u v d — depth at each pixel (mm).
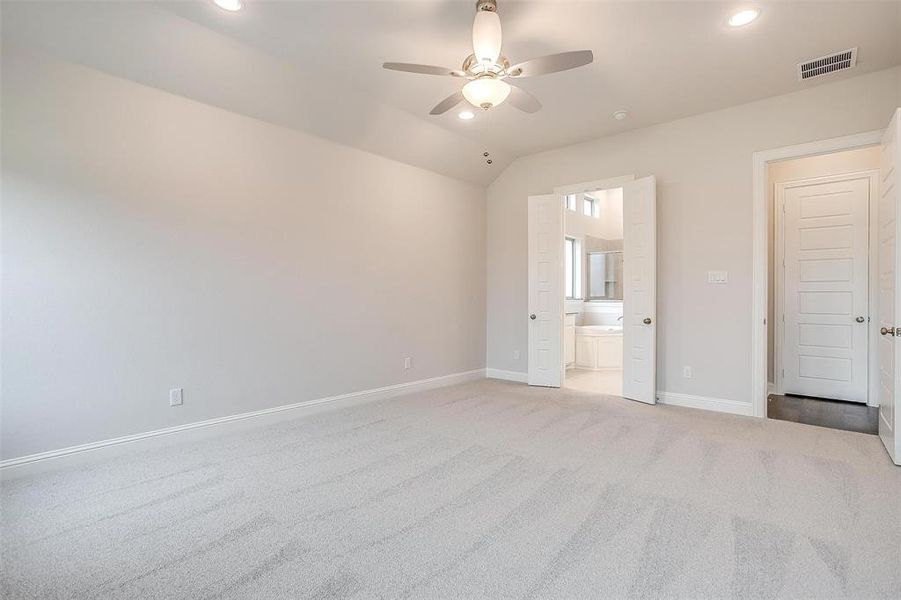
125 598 1624
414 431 3576
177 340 3295
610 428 3639
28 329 2695
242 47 3123
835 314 4578
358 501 2375
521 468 2811
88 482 2604
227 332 3559
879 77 3436
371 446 3227
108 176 2977
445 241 5406
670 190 4441
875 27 2850
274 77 3445
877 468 2779
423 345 5148
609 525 2121
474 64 2537
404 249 4930
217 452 3105
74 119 2838
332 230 4262
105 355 2977
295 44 3104
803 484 2557
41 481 2611
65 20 2629
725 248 4133
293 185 3963
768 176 4883
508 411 4188
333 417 4000
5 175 2617
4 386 2619
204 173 3420
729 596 1628
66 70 2803
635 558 1859
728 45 3070
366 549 1935
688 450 3117
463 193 5629
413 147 4746
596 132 4719
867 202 4418
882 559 1839
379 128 4332
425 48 3154
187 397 3344
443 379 5375
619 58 3236
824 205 4621
